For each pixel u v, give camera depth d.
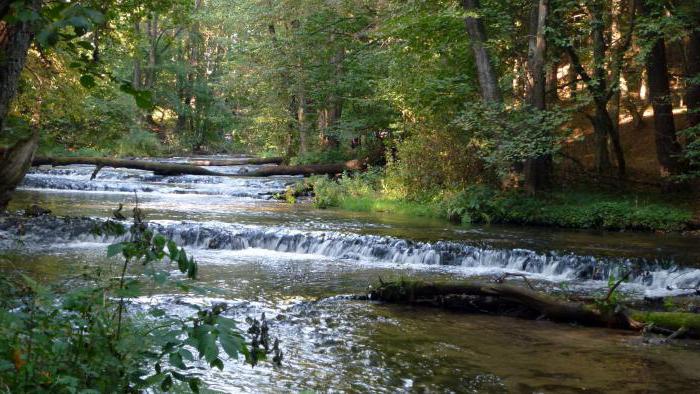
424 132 21.52
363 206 20.61
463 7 20.38
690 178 19.14
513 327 8.22
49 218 14.33
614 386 6.08
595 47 20.12
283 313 8.49
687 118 20.19
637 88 29.14
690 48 20.00
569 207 18.25
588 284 11.57
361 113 29.16
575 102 21.70
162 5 13.27
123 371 3.27
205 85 52.22
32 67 13.95
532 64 19.45
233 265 12.11
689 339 7.81
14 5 2.42
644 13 19.56
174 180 27.14
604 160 21.80
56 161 25.02
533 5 19.94
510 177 19.48
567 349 7.29
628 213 17.52
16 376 2.98
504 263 13.07
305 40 28.30
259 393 5.59
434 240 14.19
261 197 23.69
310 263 12.75
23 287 3.85
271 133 34.19
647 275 11.83
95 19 2.28
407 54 22.70
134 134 38.50
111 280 3.62
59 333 3.50
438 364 6.68
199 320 3.10
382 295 9.42
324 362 6.60
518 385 6.08
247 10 29.66
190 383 3.21
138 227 3.19
